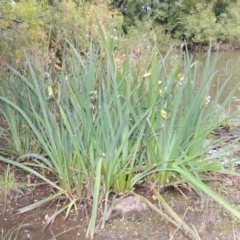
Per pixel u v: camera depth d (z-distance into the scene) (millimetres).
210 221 2111
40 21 4391
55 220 2162
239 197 2369
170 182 2436
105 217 2076
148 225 2094
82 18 4348
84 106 2268
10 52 3699
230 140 3430
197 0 18422
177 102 2262
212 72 2504
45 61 3170
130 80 2371
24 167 2350
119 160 2266
